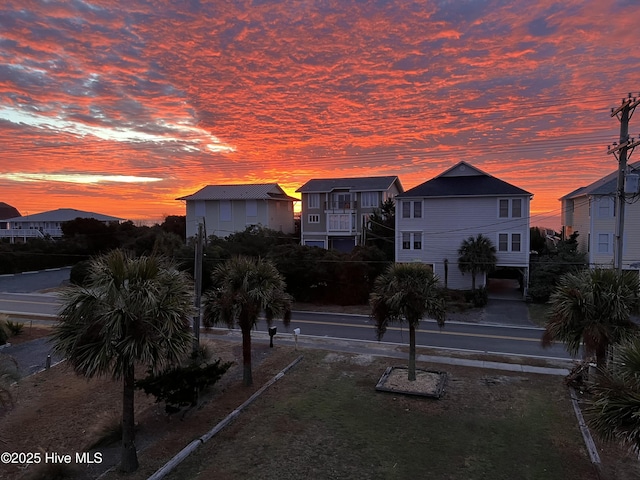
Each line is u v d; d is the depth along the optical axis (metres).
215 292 12.83
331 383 12.80
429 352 16.27
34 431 10.11
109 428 9.71
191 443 8.98
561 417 10.31
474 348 16.98
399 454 8.59
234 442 9.14
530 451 8.69
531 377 13.30
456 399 11.49
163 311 7.78
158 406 11.26
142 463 8.29
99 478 7.83
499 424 9.95
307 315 24.39
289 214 47.59
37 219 56.16
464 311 24.16
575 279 10.81
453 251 29.05
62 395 12.20
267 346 17.12
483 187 28.81
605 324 9.87
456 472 7.92
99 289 7.62
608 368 7.32
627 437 6.13
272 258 27.70
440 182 30.47
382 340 18.23
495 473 7.88
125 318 7.46
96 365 7.18
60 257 44.44
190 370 10.48
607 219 26.38
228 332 19.77
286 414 10.55
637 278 10.41
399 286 12.19
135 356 7.35
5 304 26.75
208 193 44.00
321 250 29.02
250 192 43.06
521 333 19.69
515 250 27.72
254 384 12.73
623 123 12.55
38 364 14.95
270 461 8.34
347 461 8.33
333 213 38.38
